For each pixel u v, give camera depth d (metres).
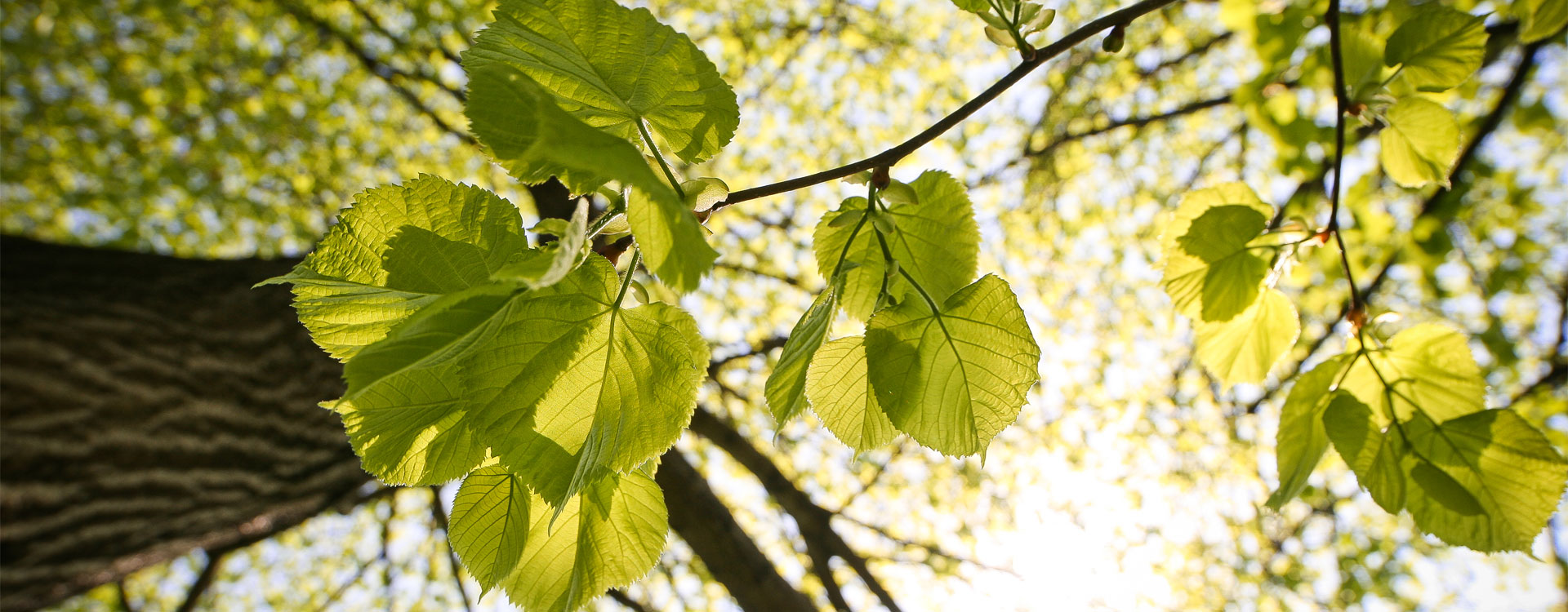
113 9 2.42
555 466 0.50
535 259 0.47
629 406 0.52
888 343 0.54
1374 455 0.65
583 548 0.53
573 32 0.52
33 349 1.06
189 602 2.46
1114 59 2.48
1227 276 0.70
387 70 2.71
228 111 2.66
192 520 1.23
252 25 2.60
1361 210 1.59
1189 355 2.80
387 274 0.50
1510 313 2.48
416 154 2.95
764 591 1.81
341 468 1.47
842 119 2.90
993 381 0.53
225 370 1.24
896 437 0.55
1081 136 2.33
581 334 0.51
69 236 2.86
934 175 0.60
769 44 2.78
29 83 2.51
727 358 2.66
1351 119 0.77
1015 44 0.59
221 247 2.92
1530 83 1.80
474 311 0.47
